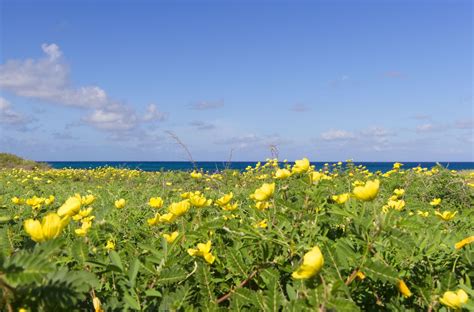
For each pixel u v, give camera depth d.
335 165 11.57
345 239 2.62
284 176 3.97
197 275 2.46
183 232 3.10
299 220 3.11
